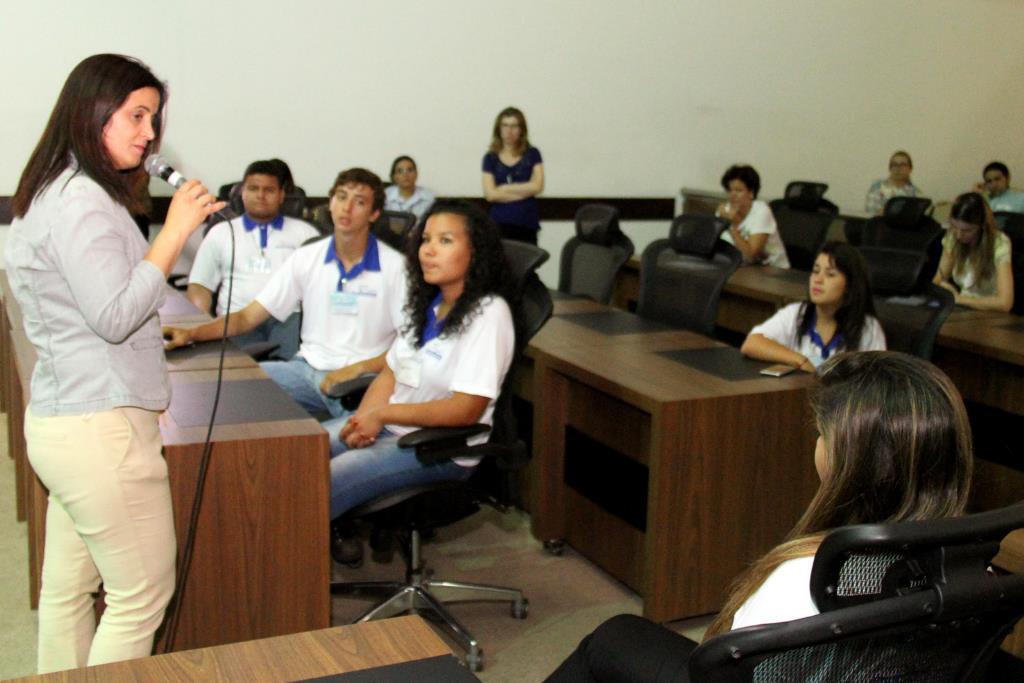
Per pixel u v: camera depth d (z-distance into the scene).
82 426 1.61
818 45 7.49
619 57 6.76
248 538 2.02
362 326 3.10
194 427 2.04
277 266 3.81
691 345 3.16
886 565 0.93
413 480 2.37
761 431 2.64
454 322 2.40
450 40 6.20
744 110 7.33
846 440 1.01
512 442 2.52
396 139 6.18
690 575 2.64
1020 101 8.42
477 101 6.37
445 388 2.48
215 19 5.59
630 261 5.56
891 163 7.44
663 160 7.12
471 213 2.41
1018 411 3.58
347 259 3.08
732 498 2.64
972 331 3.70
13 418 3.37
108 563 1.68
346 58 5.95
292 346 3.55
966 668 1.06
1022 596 0.92
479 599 2.71
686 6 6.90
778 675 0.96
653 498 2.55
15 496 3.46
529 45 6.45
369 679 1.09
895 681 1.01
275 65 5.79
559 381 3.10
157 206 5.60
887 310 3.13
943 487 0.99
